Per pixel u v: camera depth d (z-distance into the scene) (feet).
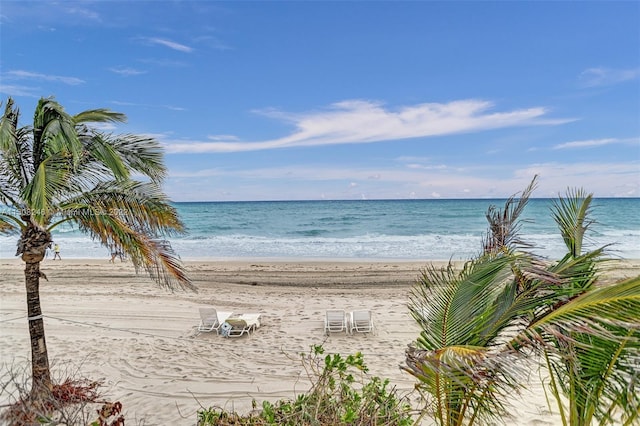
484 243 12.19
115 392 22.45
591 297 8.11
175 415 19.92
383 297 43.42
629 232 105.50
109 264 64.03
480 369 8.75
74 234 105.60
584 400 10.85
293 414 12.35
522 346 9.61
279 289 47.42
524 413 18.75
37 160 18.37
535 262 9.82
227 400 21.66
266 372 25.25
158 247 18.85
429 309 11.15
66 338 31.50
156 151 20.74
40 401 13.19
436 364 7.99
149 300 42.68
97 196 18.52
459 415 10.59
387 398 13.14
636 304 7.41
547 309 9.94
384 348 29.14
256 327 33.94
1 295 45.21
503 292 10.80
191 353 28.48
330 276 53.83
